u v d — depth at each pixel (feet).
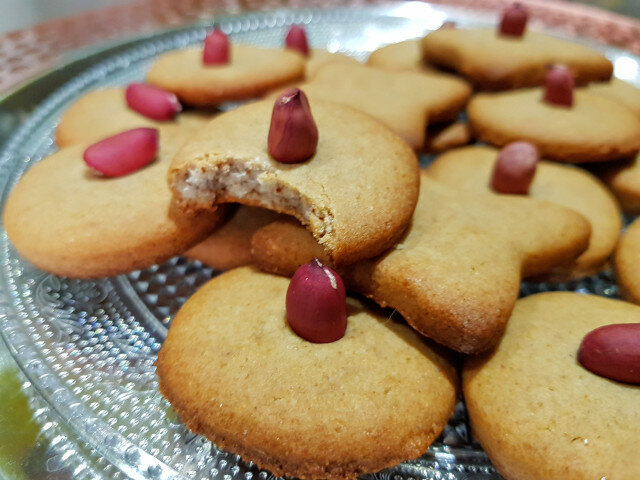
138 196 0.40
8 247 0.43
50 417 0.32
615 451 0.28
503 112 0.53
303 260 0.36
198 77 0.53
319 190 0.35
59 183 0.42
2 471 0.30
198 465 0.31
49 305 0.40
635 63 0.67
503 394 0.31
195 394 0.31
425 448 0.30
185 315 0.36
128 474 0.30
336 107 0.43
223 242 0.42
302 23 0.77
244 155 0.37
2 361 0.35
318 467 0.29
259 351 0.32
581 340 0.34
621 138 0.50
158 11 0.81
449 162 0.51
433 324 0.33
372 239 0.34
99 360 0.36
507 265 0.35
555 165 0.51
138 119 0.51
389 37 0.76
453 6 0.81
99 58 0.66
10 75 0.63
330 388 0.31
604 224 0.45
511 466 0.30
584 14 0.79
